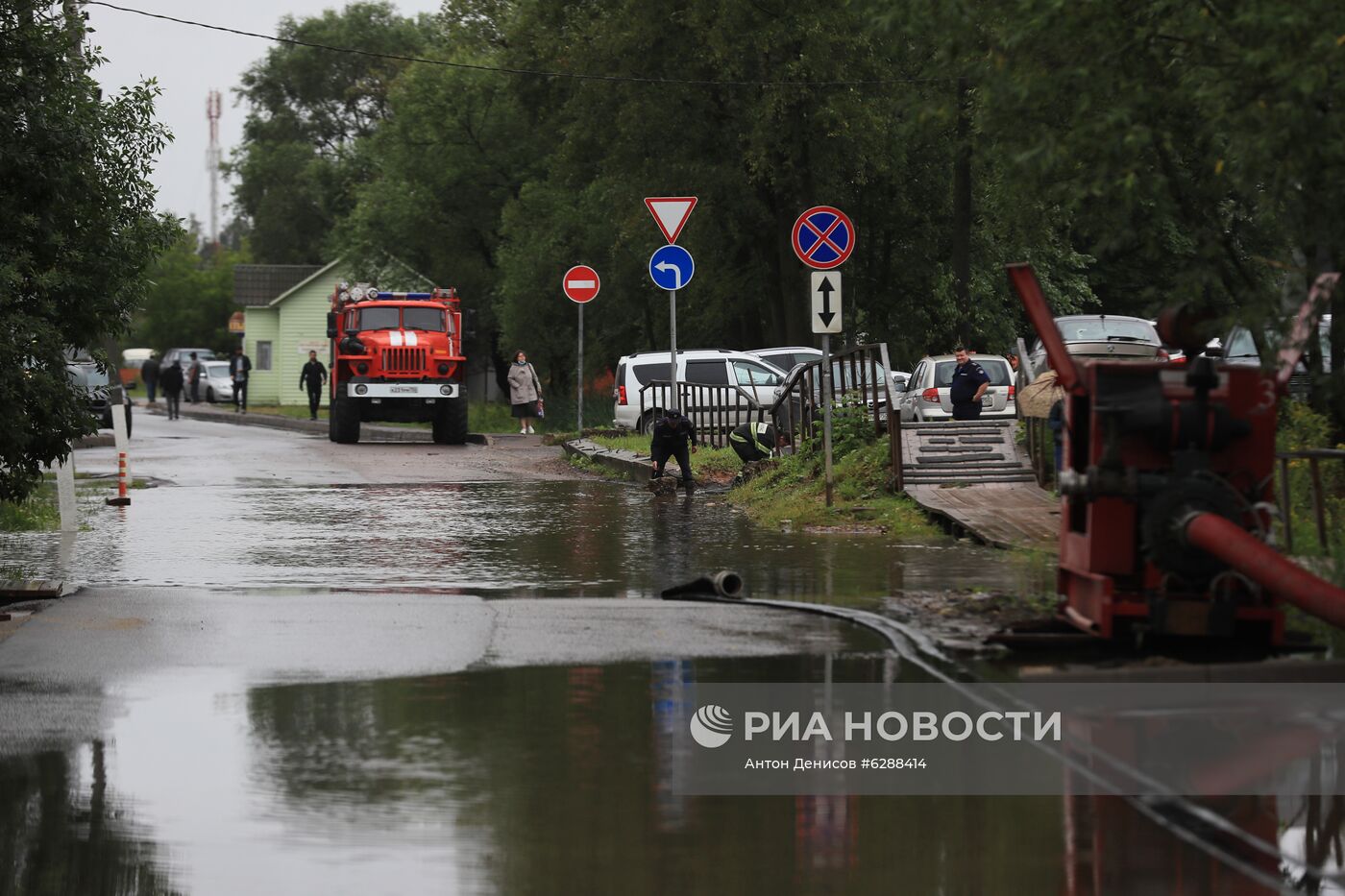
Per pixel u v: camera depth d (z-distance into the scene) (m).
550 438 82.88
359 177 192.38
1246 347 49.62
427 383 83.69
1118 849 14.30
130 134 33.44
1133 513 21.66
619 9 88.56
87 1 41.19
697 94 90.06
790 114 86.56
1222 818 15.24
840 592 28.77
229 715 19.22
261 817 15.11
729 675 21.44
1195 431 20.89
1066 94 24.53
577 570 32.72
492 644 23.88
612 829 14.83
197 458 71.00
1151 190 24.25
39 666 22.31
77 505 48.41
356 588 30.30
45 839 14.44
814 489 44.91
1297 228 23.17
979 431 46.62
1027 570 31.11
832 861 13.91
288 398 191.00
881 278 99.50
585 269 76.12
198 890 13.11
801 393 51.84
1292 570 19.38
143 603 28.22
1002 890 13.21
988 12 24.69
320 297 191.12
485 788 16.09
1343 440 32.97
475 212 135.75
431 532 40.44
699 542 37.59
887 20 25.81
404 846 14.27
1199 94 21.78
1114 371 21.42
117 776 16.52
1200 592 21.41
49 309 31.00
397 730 18.48
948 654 22.58
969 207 87.56
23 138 30.81
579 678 21.36
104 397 33.62
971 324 97.06
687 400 69.69
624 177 95.06
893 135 86.75
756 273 100.00
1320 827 14.92
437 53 136.12
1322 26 20.78
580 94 92.38
